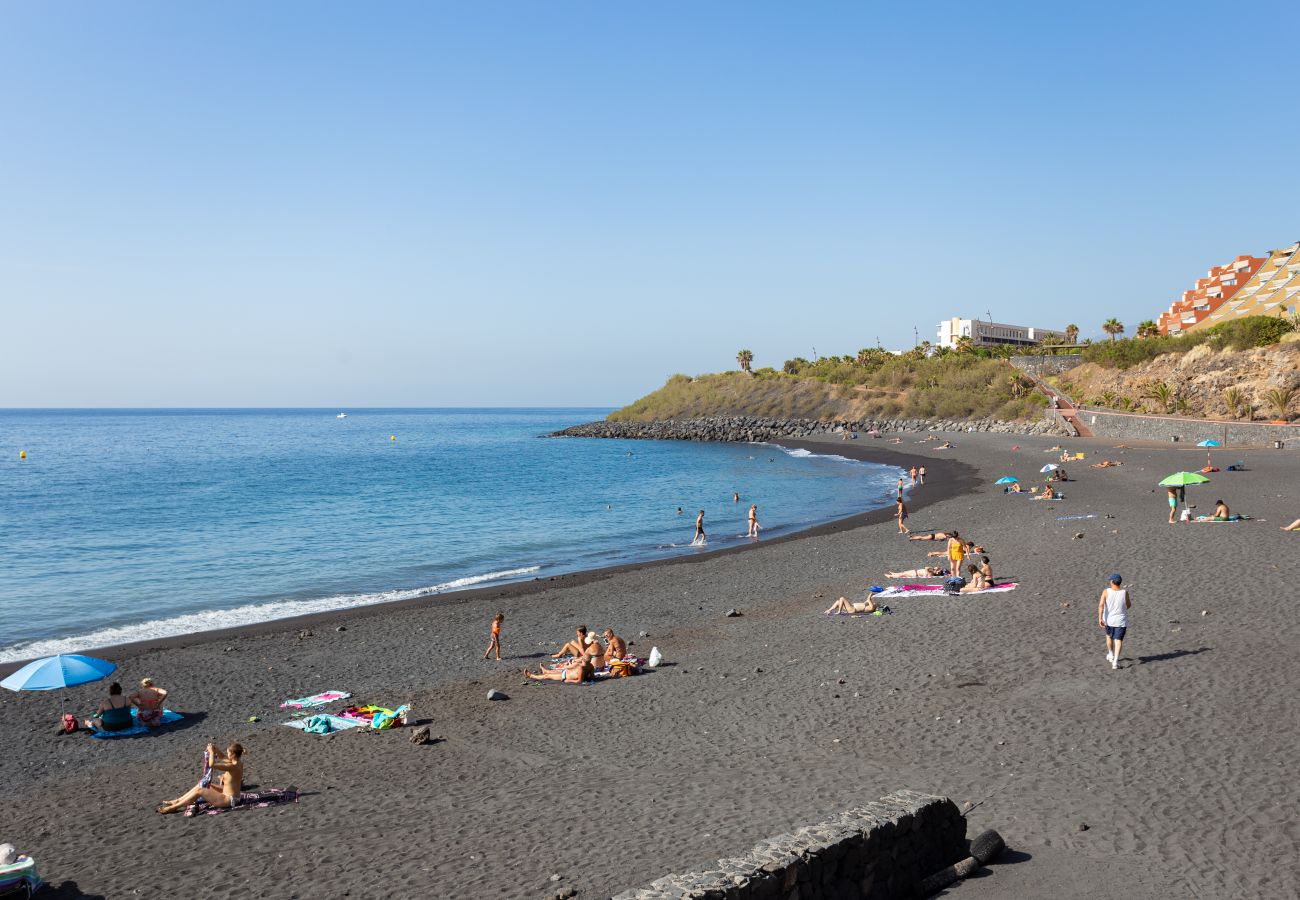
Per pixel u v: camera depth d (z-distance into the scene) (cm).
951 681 1673
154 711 1773
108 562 3856
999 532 3634
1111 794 1127
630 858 1038
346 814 1268
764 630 2305
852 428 12781
